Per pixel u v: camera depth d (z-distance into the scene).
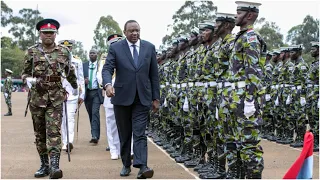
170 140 8.92
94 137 9.41
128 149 6.28
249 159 5.05
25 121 14.65
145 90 6.01
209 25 6.20
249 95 4.97
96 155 8.02
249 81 4.98
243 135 5.07
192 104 6.66
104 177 6.21
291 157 7.83
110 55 6.06
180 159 7.29
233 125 5.30
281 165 7.05
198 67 6.41
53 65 6.08
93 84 9.38
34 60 6.05
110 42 8.12
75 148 8.83
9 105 17.28
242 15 5.30
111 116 7.54
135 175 6.32
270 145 9.52
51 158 6.03
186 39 7.95
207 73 6.04
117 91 6.04
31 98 6.11
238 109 5.11
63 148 8.43
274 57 10.88
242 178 5.51
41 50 6.12
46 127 6.07
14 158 7.67
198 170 6.47
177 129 7.99
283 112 9.97
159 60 11.02
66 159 7.61
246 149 5.07
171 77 8.37
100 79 8.34
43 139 6.26
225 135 5.52
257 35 5.10
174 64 8.23
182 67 7.45
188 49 7.95
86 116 17.33
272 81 10.68
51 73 6.06
